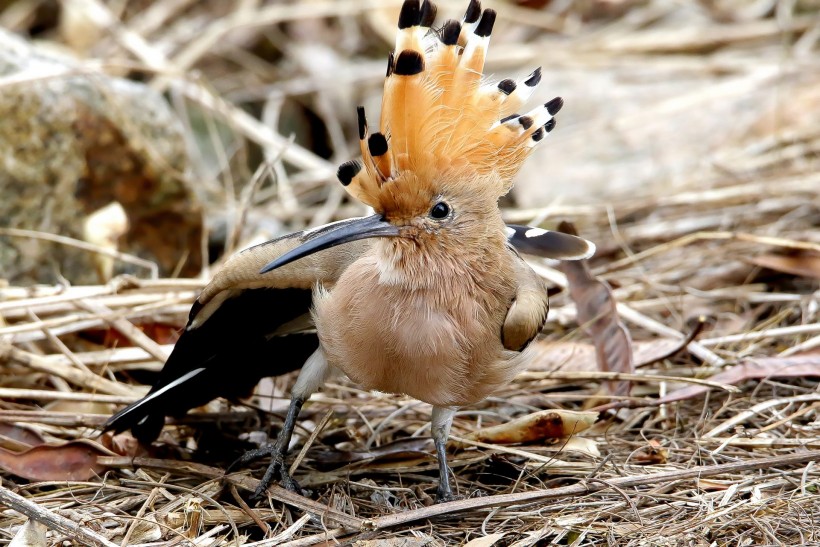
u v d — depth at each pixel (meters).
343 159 16.91
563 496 8.48
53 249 12.21
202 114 16.67
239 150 16.11
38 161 12.02
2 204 11.86
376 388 8.74
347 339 8.45
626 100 17.44
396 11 19.45
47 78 11.54
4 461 8.83
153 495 8.56
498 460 9.38
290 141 12.78
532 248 9.75
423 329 8.29
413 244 8.24
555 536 8.01
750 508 8.18
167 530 8.01
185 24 18.95
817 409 9.94
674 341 11.14
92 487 8.77
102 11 16.89
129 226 12.90
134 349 10.84
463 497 8.89
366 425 10.21
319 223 14.84
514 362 8.62
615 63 18.25
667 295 12.67
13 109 11.77
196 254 13.34
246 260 8.65
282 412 10.54
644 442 9.70
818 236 12.93
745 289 12.59
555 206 14.25
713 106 16.72
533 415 9.54
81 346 11.31
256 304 9.19
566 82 17.97
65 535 7.70
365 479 9.31
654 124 16.56
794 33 18.42
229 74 18.61
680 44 18.48
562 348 11.25
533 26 19.84
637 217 14.59
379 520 8.07
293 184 15.92
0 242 11.88
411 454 9.47
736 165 15.37
